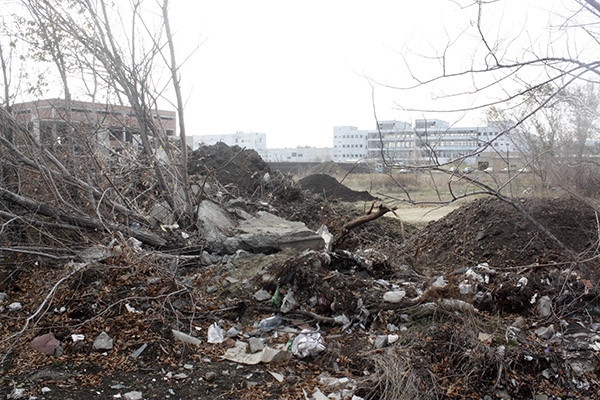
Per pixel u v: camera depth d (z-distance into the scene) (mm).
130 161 8656
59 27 7566
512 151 11086
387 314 5254
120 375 4031
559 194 8695
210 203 9094
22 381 3785
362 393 4043
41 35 7598
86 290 5164
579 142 9062
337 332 5066
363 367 4441
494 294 5617
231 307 5422
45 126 7906
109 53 7656
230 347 4711
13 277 5980
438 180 21734
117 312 4926
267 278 5703
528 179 9797
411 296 5570
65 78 7969
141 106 7887
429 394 4016
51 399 3559
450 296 5422
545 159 9188
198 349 4617
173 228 7703
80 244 6449
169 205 8164
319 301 5449
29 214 6516
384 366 4199
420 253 7559
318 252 6211
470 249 7094
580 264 5695
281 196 12664
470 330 4734
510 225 7082
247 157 14016
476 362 4359
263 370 4340
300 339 4754
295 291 5559
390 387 4039
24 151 7270
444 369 4348
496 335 4781
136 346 4477
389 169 6199
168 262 6172
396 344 4645
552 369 4438
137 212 8031
